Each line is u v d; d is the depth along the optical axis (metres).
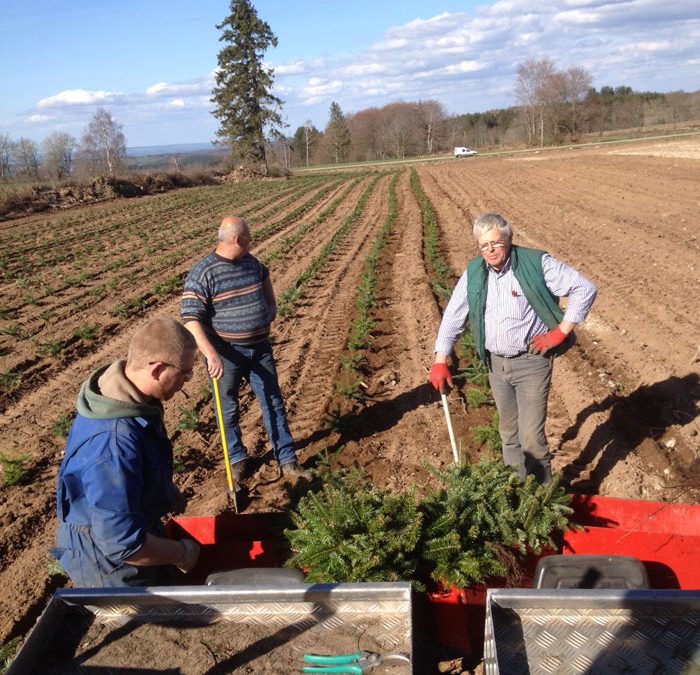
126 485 2.94
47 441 7.53
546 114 97.38
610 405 7.07
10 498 6.32
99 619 2.39
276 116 74.00
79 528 3.06
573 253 14.88
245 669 2.15
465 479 4.15
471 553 3.69
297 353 9.76
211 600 2.36
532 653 2.11
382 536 3.61
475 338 4.88
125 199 41.00
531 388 4.82
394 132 115.12
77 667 2.21
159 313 12.88
